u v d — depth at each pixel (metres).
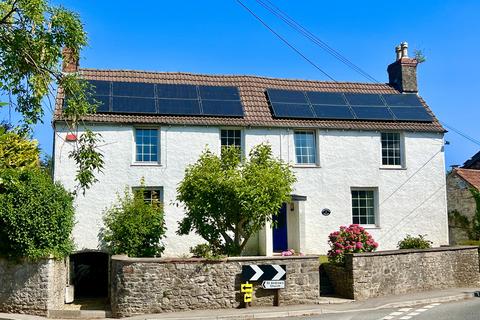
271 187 15.74
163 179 20.55
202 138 21.14
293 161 21.92
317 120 22.50
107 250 19.53
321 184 22.05
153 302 15.19
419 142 23.41
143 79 23.14
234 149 17.39
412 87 25.88
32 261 15.20
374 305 16.03
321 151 22.27
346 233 18.59
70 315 15.09
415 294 18.16
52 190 15.65
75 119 13.47
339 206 22.12
